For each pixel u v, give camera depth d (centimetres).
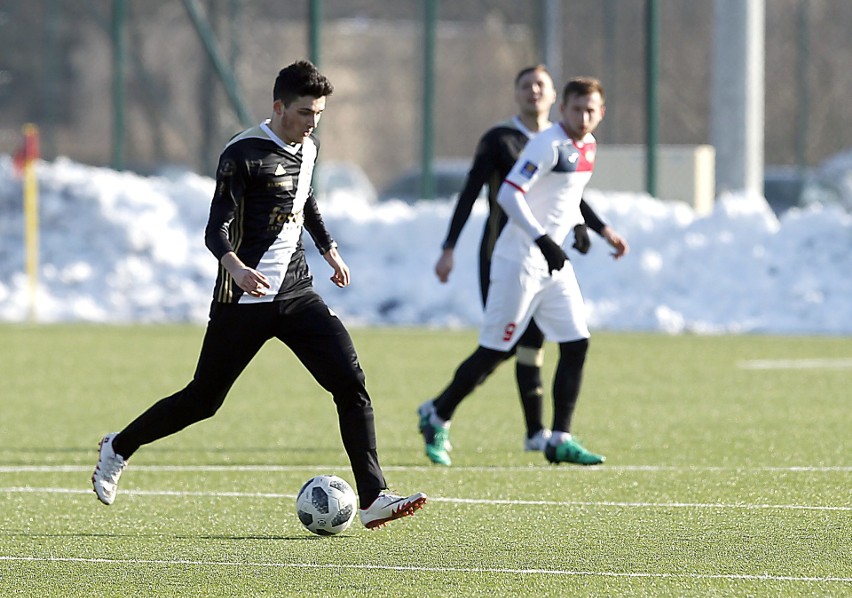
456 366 5312
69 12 13625
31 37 13712
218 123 11900
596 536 2359
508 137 3306
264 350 5944
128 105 14025
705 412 4103
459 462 3247
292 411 4191
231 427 3862
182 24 13625
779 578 2033
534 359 3378
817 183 12019
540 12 10594
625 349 5912
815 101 14662
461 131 14675
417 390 4641
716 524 2461
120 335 6506
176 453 3412
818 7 14775
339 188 13900
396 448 3469
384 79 14750
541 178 3069
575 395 3094
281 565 2145
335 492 2369
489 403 4384
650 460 3247
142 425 2416
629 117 14800
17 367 5272
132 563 2167
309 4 7619
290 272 2348
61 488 2919
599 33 14062
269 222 2319
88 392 4609
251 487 2933
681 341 6269
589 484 2917
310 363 2342
